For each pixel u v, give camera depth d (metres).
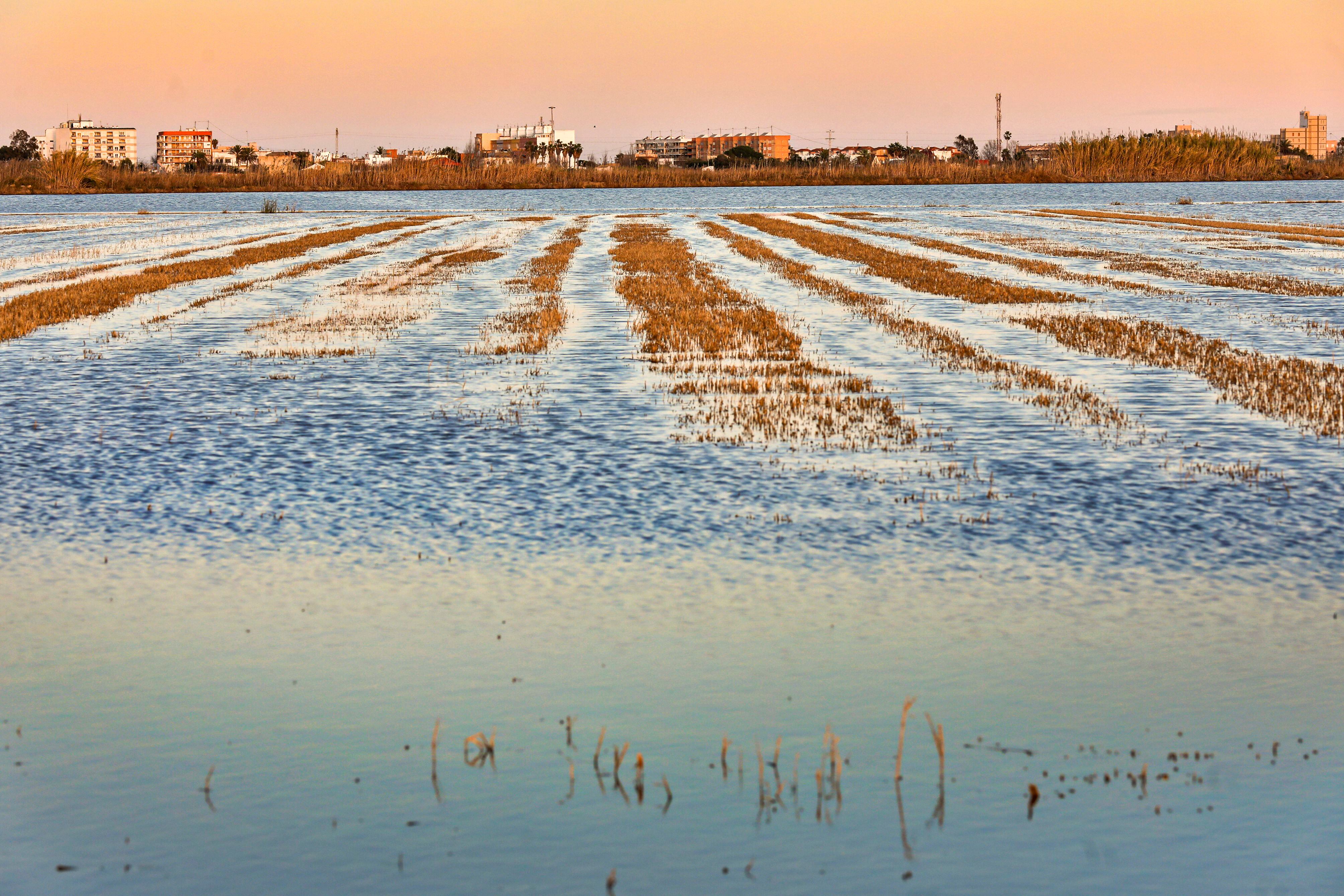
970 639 9.86
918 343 27.52
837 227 73.81
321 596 11.00
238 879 6.58
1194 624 10.19
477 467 16.08
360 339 28.53
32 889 6.49
